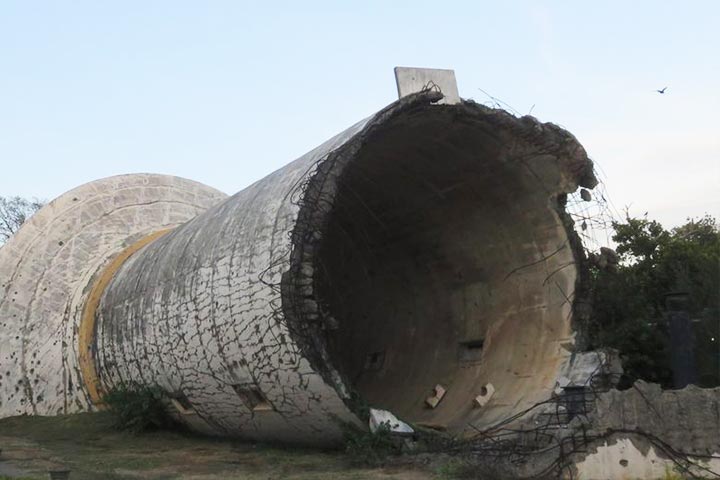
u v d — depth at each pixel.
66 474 9.06
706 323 15.00
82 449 13.99
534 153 13.05
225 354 12.29
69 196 23.12
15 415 19.69
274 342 11.02
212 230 14.08
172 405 15.38
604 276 14.69
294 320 10.70
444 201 14.80
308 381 10.73
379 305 17.59
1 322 20.59
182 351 13.73
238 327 11.83
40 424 17.94
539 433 10.41
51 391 20.06
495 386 13.52
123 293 17.83
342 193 15.71
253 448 13.39
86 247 22.64
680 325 12.41
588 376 12.27
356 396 10.73
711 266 16.31
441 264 15.77
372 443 10.64
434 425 13.58
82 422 17.17
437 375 15.25
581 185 13.38
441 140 13.14
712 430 9.95
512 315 14.16
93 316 20.05
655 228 19.16
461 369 14.82
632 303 14.91
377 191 15.42
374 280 17.62
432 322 16.08
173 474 10.59
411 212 15.58
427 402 14.67
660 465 9.64
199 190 25.78
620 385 14.58
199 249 14.02
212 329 12.59
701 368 14.73
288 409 11.55
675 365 12.33
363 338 17.83
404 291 16.94
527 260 13.96
